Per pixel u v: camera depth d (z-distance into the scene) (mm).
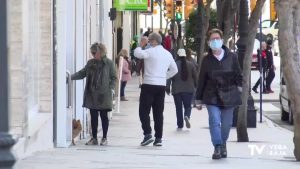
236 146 43812
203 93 33594
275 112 74688
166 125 58031
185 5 125312
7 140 13852
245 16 54531
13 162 14023
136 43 120438
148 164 32312
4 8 13875
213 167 31375
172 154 38000
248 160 34938
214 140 34062
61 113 40062
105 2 71750
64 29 39938
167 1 141625
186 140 47531
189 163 33031
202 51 83438
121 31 117250
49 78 39062
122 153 37719
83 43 49781
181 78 54406
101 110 42906
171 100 83000
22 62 30750
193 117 64562
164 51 41594
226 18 72438
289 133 54281
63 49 39906
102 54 42156
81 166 30547
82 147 41000
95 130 43438
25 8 31781
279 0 34812
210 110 33594
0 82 13797
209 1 85000
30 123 35281
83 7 50156
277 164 33125
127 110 70250
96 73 42188
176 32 123000
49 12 38875
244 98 46562
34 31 37750
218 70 33094
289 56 34844
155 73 41406
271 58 95500
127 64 81188
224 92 33188
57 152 36000
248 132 54125
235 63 33438
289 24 34750
